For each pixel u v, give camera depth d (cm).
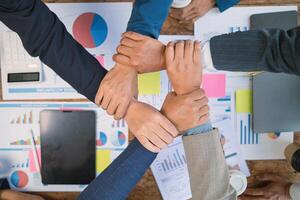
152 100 99
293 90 98
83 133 100
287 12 95
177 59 73
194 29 97
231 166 101
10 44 97
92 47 98
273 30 73
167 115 76
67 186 102
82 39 98
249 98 100
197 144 74
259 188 102
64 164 101
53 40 72
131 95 78
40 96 99
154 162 101
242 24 97
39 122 100
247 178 102
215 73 99
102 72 79
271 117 99
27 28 69
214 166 74
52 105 100
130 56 76
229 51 75
